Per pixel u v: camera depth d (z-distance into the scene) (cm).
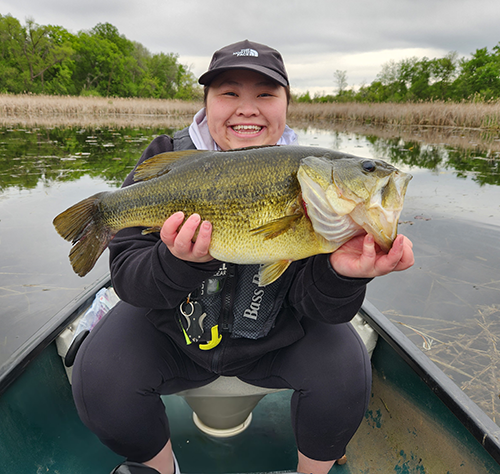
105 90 6081
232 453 192
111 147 1216
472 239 495
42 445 165
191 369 163
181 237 120
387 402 188
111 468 179
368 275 120
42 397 173
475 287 395
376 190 120
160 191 145
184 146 189
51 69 5584
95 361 149
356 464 185
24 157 999
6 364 155
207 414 192
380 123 2658
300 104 3391
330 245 129
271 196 134
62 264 428
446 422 148
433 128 2264
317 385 149
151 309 157
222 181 135
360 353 159
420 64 5050
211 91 183
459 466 140
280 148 137
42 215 550
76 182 737
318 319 149
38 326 328
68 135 1513
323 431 151
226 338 155
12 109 2719
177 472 168
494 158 1055
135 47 6994
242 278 149
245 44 181
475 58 4712
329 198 124
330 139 1523
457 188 717
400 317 356
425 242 489
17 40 5159
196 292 147
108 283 247
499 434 122
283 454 192
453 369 295
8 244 464
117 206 154
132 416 145
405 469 167
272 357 163
